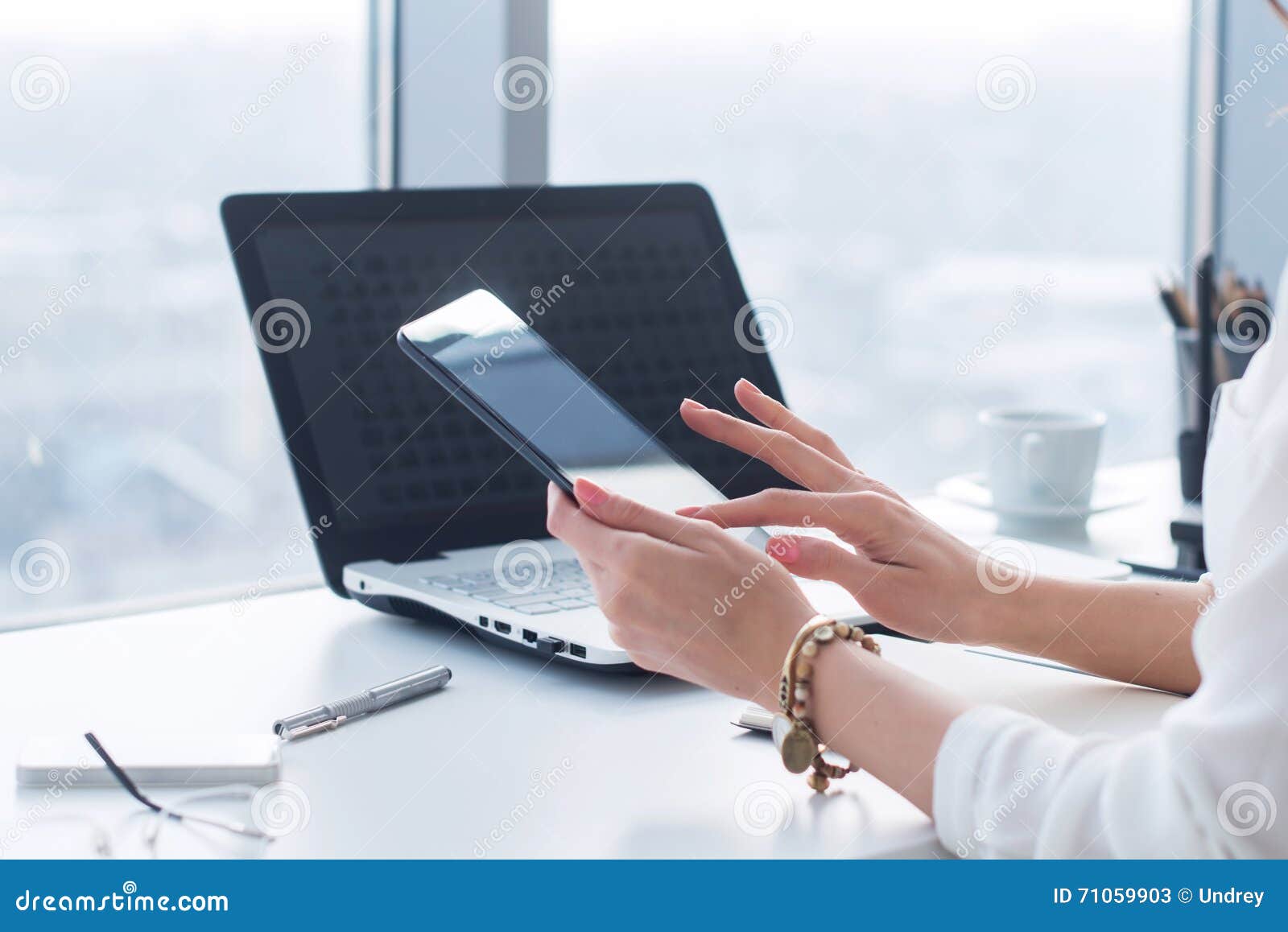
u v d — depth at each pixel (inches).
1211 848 18.4
